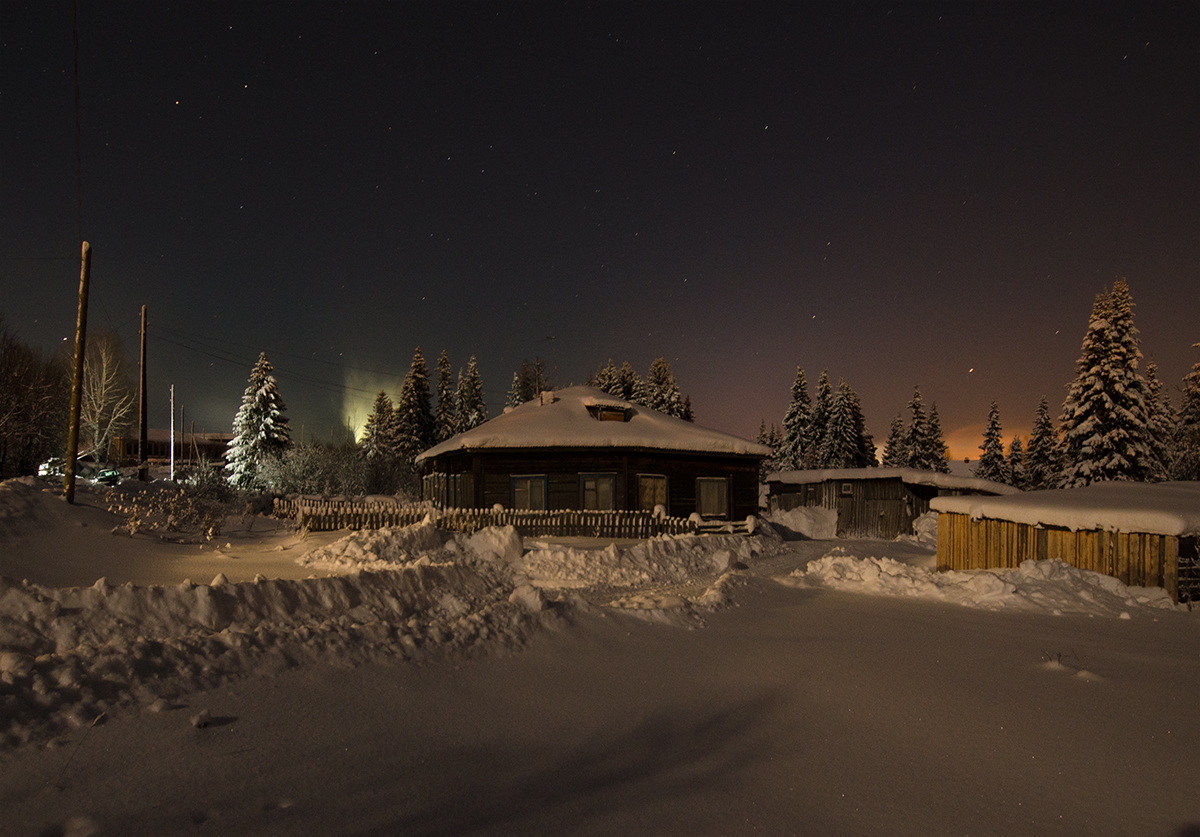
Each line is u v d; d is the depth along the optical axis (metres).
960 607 10.22
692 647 7.32
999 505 13.57
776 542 22.80
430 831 3.34
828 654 7.20
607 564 14.30
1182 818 3.83
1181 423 41.44
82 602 5.29
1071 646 7.77
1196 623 9.31
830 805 3.91
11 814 3.09
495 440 24.61
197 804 3.36
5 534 10.25
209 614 5.67
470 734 4.68
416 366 61.91
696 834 3.49
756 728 5.15
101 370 39.53
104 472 34.06
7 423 27.14
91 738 3.78
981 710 5.57
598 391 32.81
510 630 6.82
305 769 3.85
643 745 4.75
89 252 14.41
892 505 31.50
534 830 3.43
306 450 37.47
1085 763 4.57
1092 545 11.95
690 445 26.05
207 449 85.06
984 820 3.78
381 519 19.20
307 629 5.65
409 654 5.82
